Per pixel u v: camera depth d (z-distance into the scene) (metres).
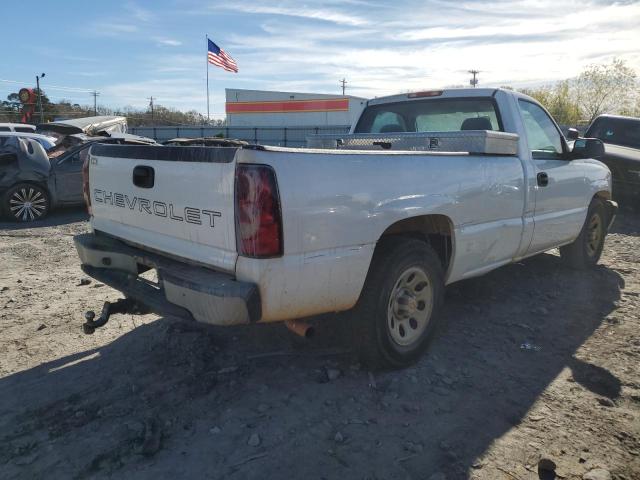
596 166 6.09
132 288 3.49
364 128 5.87
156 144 3.67
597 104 38.88
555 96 39.72
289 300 2.93
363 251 3.20
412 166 3.51
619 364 3.85
